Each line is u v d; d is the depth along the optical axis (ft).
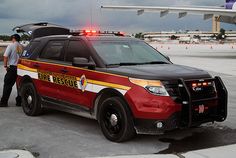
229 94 36.58
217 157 17.61
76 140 20.84
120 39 24.27
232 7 102.68
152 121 18.72
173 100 18.78
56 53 24.91
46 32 37.17
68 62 23.61
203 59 86.74
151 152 18.62
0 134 22.09
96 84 21.08
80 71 22.22
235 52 127.85
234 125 24.03
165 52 129.90
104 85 20.57
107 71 20.72
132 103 19.12
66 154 18.43
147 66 21.40
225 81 46.57
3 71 59.41
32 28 36.99
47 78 25.03
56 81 24.18
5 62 30.04
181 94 19.02
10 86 30.50
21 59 28.02
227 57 95.25
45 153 18.61
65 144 20.08
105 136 20.93
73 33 24.79
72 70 22.81
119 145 19.84
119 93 19.77
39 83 25.86
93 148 19.35
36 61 26.25
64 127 23.77
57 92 24.14
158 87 18.79
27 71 27.04
